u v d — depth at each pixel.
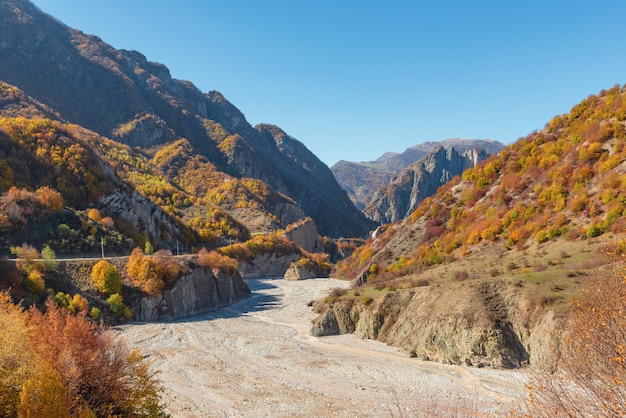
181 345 51.72
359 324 55.69
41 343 22.48
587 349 14.20
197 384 37.03
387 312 53.28
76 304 59.91
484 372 36.88
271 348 49.75
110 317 63.66
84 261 73.00
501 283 43.94
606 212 56.28
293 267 151.38
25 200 82.19
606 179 61.09
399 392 33.75
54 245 78.31
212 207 194.25
